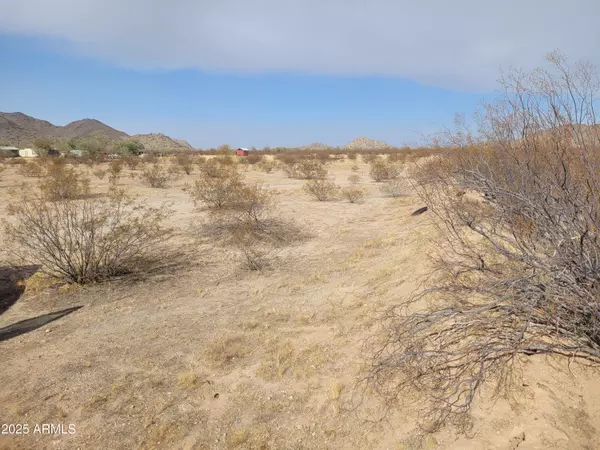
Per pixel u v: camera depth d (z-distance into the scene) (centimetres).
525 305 317
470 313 361
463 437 301
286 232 1106
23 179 2588
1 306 642
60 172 1973
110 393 409
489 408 317
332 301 618
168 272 796
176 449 335
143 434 354
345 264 818
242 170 3462
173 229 1134
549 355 343
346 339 489
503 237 380
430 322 385
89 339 529
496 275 381
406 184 1805
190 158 4972
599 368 324
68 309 628
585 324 317
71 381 432
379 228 1147
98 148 6988
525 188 361
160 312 613
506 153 389
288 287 708
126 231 805
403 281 615
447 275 461
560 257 306
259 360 465
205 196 1500
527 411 307
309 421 358
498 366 330
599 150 313
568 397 310
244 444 336
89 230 782
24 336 541
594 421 290
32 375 446
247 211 1186
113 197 1035
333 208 1518
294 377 426
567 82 329
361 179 2767
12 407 391
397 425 332
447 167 442
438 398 317
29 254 780
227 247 973
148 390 414
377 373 375
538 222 334
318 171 3009
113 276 768
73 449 338
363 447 321
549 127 346
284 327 547
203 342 512
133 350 496
